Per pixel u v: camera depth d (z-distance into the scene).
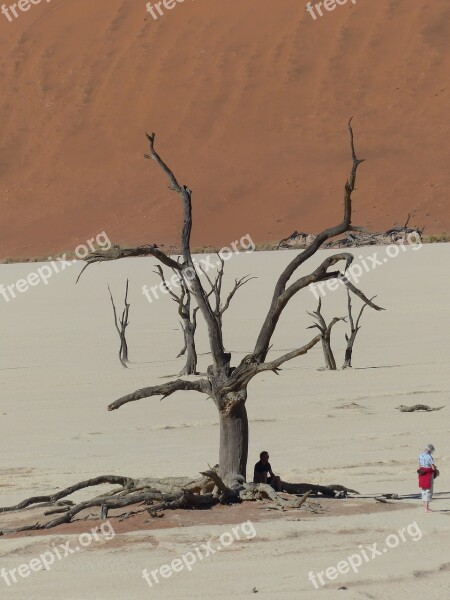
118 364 78.31
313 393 60.72
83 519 31.58
